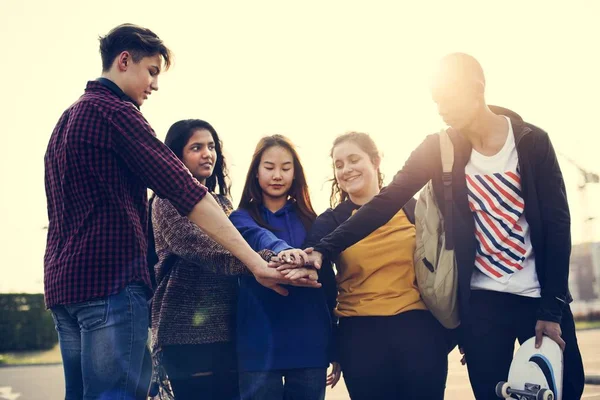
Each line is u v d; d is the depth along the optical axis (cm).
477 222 367
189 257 377
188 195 322
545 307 344
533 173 355
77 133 310
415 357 384
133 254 312
